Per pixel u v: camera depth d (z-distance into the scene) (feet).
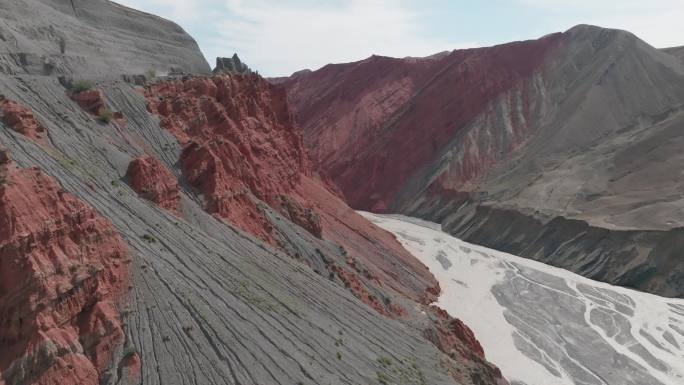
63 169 92.12
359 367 92.89
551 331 184.34
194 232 104.32
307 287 116.06
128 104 139.74
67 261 68.59
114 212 90.84
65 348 63.21
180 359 71.00
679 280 228.43
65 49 142.31
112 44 163.12
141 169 107.96
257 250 118.21
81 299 68.59
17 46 127.13
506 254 282.56
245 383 72.28
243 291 93.61
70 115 119.14
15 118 95.76
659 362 165.07
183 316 77.10
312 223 169.68
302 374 80.64
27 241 64.34
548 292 222.28
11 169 68.74
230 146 152.87
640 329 188.55
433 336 141.59
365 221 236.63
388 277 190.29
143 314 74.13
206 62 204.54
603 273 247.70
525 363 159.53
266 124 207.62
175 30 195.93
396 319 142.41
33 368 59.88
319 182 273.54
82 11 162.50
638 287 235.81
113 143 121.49
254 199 150.10
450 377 114.01
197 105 161.38
